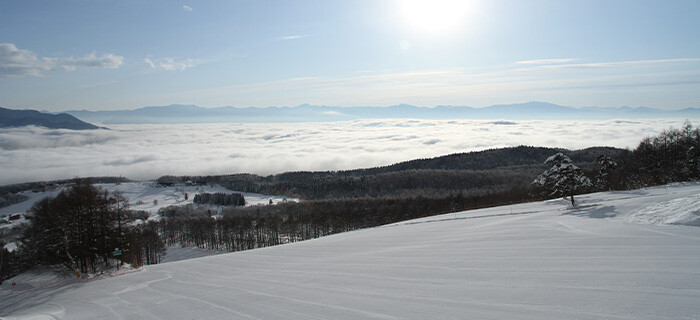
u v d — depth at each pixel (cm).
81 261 4147
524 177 13712
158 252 8450
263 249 3866
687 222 2156
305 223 9288
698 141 6594
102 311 1856
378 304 1370
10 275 4722
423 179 14838
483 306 1218
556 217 3422
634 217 2638
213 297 1831
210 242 9900
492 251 2145
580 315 1056
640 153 7712
